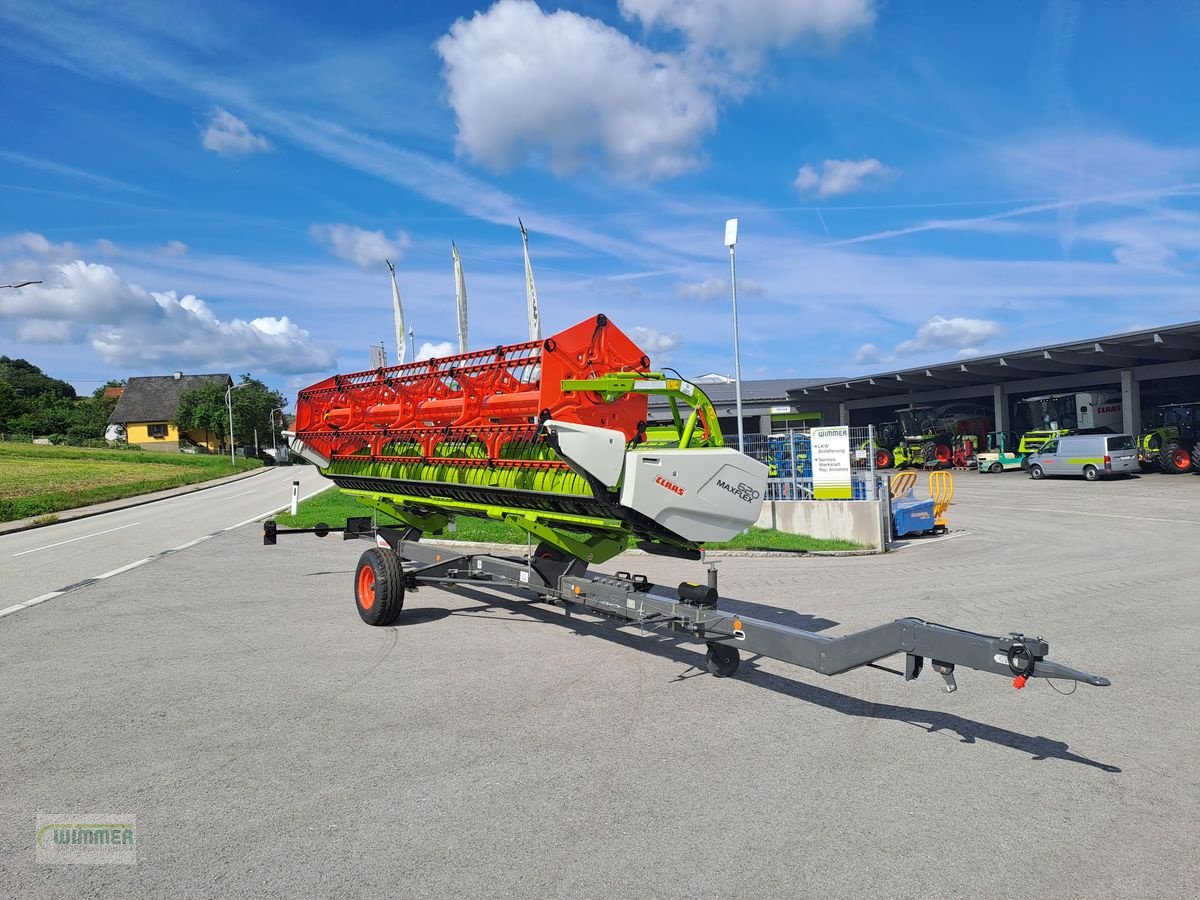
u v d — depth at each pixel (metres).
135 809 3.97
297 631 7.94
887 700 5.65
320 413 11.32
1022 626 7.86
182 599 9.84
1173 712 5.36
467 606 9.24
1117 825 3.76
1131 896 3.17
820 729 5.07
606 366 6.77
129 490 36.66
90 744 4.86
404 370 9.15
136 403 94.06
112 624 8.39
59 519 25.02
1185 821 3.80
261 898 3.16
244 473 65.81
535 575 7.32
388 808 3.96
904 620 4.65
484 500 8.11
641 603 6.22
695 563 12.98
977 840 3.62
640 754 4.64
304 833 3.70
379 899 3.15
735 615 5.65
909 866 3.39
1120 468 31.44
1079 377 38.97
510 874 3.33
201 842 3.62
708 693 5.82
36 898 3.18
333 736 4.96
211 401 90.31
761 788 4.18
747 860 3.44
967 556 13.65
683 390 6.94
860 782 4.26
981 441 44.62
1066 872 3.34
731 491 6.43
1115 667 6.41
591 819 3.83
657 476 5.98
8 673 6.50
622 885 3.24
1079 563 12.29
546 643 7.36
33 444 75.75
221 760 4.59
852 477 16.55
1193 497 23.67
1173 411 33.28
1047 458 33.91
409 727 5.11
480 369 7.66
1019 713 5.37
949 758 4.59
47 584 11.33
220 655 7.00
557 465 6.91
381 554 8.16
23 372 132.62
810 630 7.74
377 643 7.39
